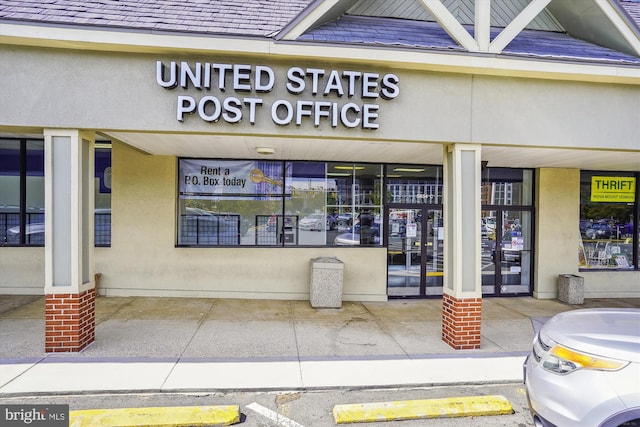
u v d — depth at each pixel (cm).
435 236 959
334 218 937
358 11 733
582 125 635
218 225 919
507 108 620
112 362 539
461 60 585
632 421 312
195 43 543
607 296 1000
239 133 577
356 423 419
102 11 563
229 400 461
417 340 657
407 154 806
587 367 325
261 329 696
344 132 593
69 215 559
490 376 526
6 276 872
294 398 469
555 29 782
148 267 889
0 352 562
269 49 557
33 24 515
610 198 1016
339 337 664
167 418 408
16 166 884
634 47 663
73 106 548
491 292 989
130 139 669
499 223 991
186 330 679
